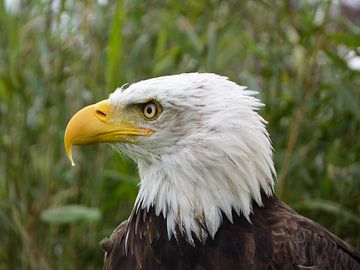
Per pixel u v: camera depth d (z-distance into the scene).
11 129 12.48
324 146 12.41
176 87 8.02
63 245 12.30
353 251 8.40
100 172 11.79
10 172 12.37
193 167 7.91
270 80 12.52
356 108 11.54
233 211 7.92
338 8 14.18
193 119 7.96
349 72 11.93
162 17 12.56
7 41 13.05
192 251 7.88
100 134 8.30
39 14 12.81
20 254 12.30
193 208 7.89
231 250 7.81
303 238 7.91
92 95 12.38
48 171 12.30
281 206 8.28
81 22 12.66
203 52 12.16
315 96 12.31
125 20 12.53
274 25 12.62
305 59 11.93
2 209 12.44
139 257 8.07
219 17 13.09
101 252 12.13
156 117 8.13
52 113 12.51
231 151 7.84
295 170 11.88
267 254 7.77
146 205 8.13
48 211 11.26
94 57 12.47
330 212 11.77
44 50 12.39
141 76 12.94
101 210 11.78
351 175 11.88
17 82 12.38
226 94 7.98
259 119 8.07
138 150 8.19
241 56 13.67
